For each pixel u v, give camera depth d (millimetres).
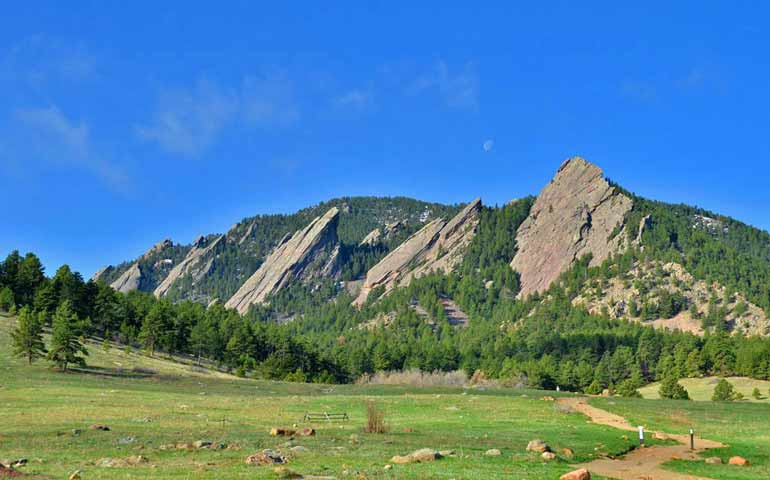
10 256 197875
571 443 55625
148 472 34938
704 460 49156
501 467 40312
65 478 33000
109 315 186875
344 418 74562
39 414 69375
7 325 161750
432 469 38125
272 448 47000
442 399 104438
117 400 90125
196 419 68625
